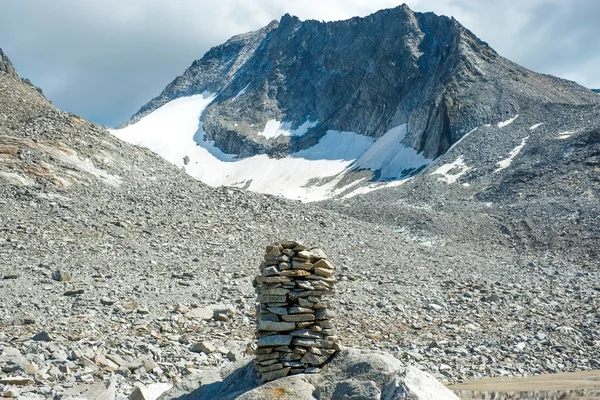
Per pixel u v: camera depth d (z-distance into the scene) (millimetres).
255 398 10727
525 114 134000
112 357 18438
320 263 12391
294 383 11023
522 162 100812
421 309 30828
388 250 46562
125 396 14719
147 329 23453
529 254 55812
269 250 12469
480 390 11516
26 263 31359
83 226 39250
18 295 26328
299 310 11820
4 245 33781
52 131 54062
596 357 22844
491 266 46000
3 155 46812
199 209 48094
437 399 9562
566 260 52281
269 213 50656
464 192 95500
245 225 46219
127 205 45594
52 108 63812
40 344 19281
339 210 80312
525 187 87188
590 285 39469
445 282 37469
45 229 37406
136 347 20500
